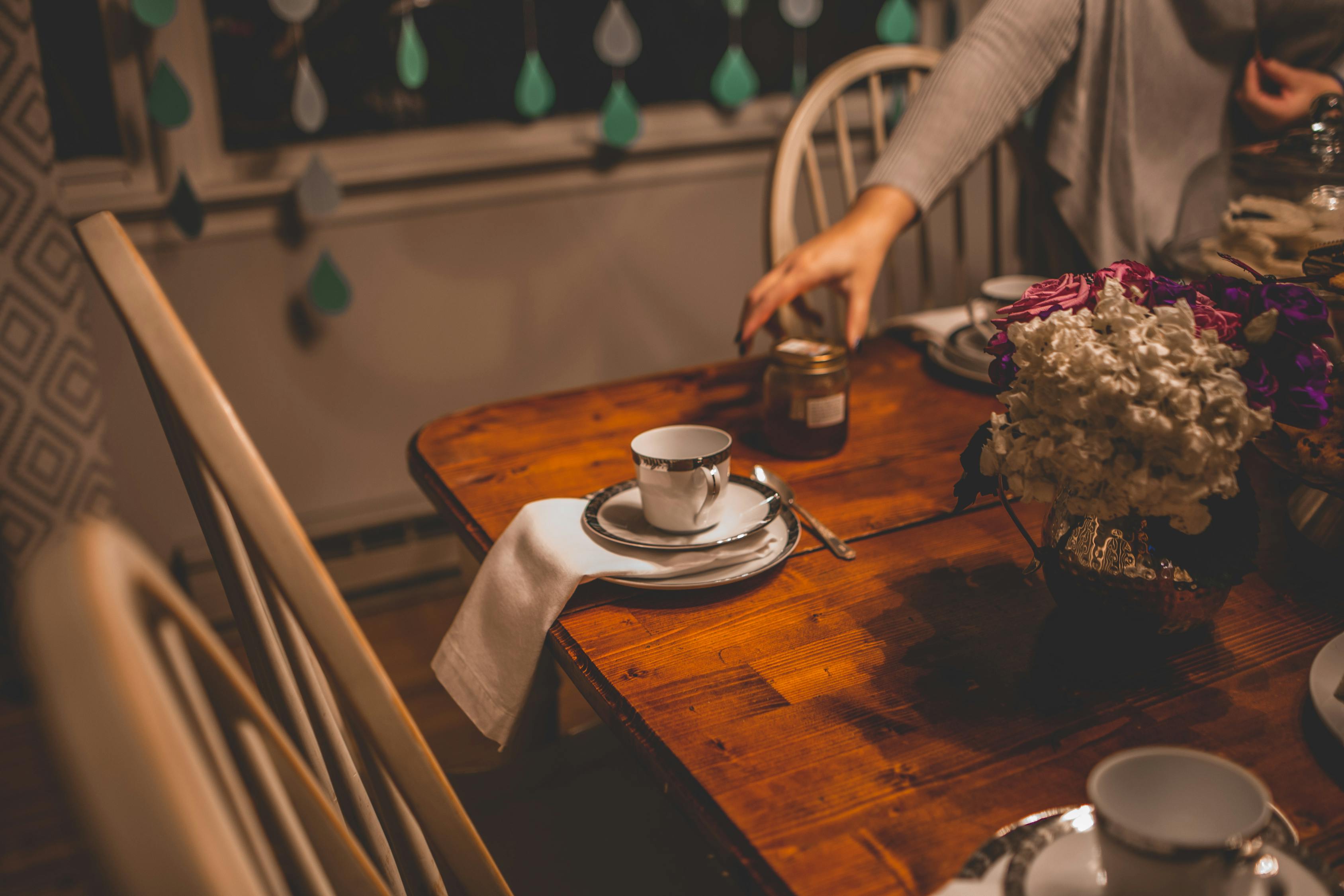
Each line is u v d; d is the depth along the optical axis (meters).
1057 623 0.71
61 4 1.84
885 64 1.52
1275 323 0.60
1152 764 0.43
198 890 0.28
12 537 1.90
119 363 1.98
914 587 0.77
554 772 0.96
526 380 2.36
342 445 2.21
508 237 2.23
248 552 0.62
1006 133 1.32
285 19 1.95
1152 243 1.40
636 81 2.38
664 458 0.84
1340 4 1.26
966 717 0.62
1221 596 0.64
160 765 0.28
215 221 1.97
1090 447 0.58
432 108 2.22
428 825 0.53
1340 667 0.62
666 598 0.76
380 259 2.13
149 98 1.81
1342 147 0.99
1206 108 1.38
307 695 0.66
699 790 0.57
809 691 0.65
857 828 0.53
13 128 1.73
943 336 1.31
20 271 1.80
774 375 0.98
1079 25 1.31
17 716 1.83
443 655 0.81
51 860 1.54
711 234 2.44
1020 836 0.49
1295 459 0.73
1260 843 0.40
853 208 1.24
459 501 0.94
